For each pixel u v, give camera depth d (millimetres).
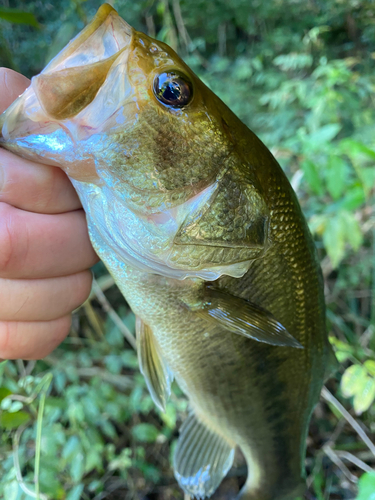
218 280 144
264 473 196
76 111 107
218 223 127
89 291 138
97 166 115
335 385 333
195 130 121
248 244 133
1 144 111
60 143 111
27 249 114
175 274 133
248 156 135
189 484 191
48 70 106
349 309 349
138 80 112
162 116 116
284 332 150
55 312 128
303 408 190
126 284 142
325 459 313
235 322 143
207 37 758
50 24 511
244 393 173
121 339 309
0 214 110
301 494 206
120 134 112
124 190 118
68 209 124
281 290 155
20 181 111
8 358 127
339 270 351
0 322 121
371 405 311
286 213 149
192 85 119
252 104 566
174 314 149
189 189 122
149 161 116
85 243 129
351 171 350
